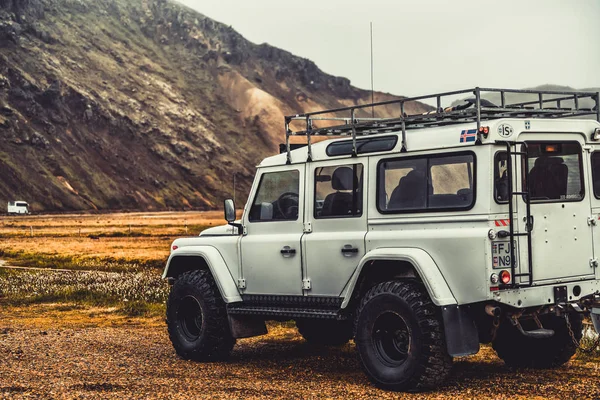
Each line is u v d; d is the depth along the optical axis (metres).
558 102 8.27
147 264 30.20
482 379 8.02
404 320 7.36
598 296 7.71
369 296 7.72
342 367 9.06
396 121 8.08
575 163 7.82
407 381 7.32
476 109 7.38
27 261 33.16
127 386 7.91
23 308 16.06
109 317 14.42
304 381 8.14
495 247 7.12
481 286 7.08
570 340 8.25
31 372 8.75
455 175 7.46
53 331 12.45
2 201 197.75
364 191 8.23
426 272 7.28
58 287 19.78
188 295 9.72
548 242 7.48
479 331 7.68
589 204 7.85
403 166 7.91
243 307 9.29
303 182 8.88
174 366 9.23
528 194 7.28
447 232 7.37
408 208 7.80
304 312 8.55
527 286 7.28
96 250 42.47
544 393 7.26
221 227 10.38
